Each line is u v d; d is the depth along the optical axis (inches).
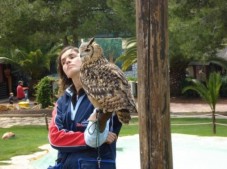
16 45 886.4
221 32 663.8
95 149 124.6
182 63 1127.0
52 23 853.8
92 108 128.3
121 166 433.7
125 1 863.1
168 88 130.6
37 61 1192.8
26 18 789.2
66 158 128.4
